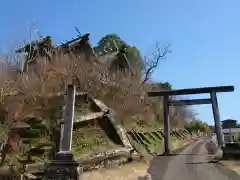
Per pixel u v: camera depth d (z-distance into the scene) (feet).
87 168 57.00
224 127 244.01
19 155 50.98
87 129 75.56
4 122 55.83
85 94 86.12
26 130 57.41
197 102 114.52
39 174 46.88
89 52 122.83
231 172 62.64
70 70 89.81
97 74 104.68
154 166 74.28
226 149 88.43
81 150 64.59
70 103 50.65
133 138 96.48
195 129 318.04
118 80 126.11
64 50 112.37
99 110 85.25
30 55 103.76
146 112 139.85
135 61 156.15
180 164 78.02
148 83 162.30
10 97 62.59
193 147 154.92
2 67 85.25
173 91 117.39
